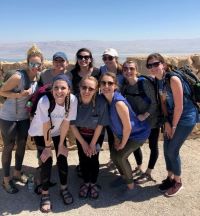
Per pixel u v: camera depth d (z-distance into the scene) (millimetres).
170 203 4039
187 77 3910
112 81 3812
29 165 5105
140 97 4160
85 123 4062
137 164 4785
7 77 4102
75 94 4449
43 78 4367
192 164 5199
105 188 4461
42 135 3959
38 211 3859
